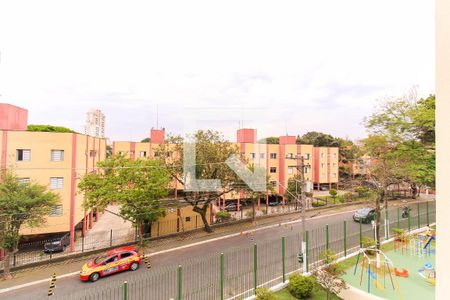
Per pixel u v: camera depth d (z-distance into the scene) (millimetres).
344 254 14477
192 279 12578
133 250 14852
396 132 18391
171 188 21672
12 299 11672
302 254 13094
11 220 13984
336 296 10984
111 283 12750
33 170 17609
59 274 14219
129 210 17594
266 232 21219
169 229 21172
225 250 17047
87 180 17547
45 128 26609
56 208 17656
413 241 15641
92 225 24172
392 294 10492
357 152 32938
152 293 11297
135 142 32844
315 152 40094
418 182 18250
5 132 17094
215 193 21500
